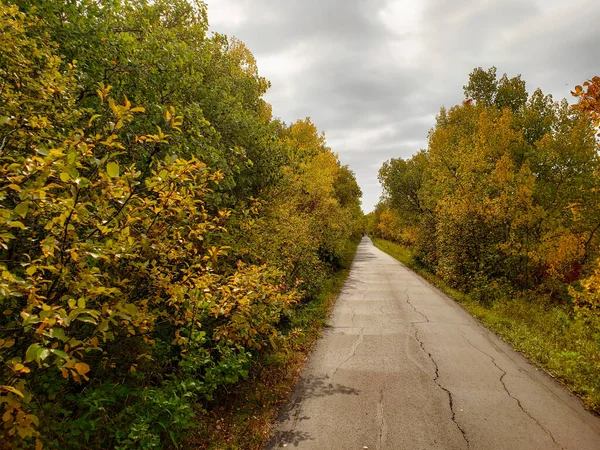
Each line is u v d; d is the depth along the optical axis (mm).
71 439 3129
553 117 18562
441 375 6035
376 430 4340
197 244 5457
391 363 6605
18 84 3492
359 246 59750
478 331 8758
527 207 14273
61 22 4934
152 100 5750
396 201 30859
